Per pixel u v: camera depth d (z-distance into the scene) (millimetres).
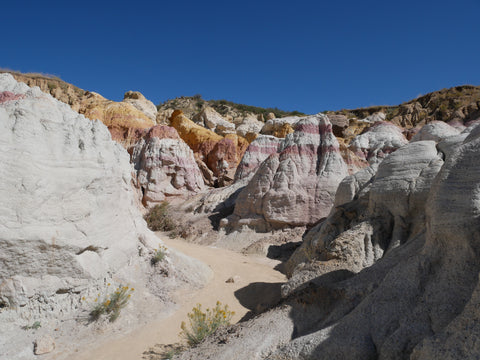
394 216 7887
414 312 4242
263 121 65312
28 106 6984
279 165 18516
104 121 35000
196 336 6094
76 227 6973
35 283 6195
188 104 89875
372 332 4293
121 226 8766
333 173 17844
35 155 6480
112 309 7020
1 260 5734
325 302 5691
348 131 43969
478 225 4152
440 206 4641
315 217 17172
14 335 5727
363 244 7559
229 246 16797
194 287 9211
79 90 52906
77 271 6852
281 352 4582
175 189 27625
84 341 6148
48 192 6480
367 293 5363
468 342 3100
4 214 5758
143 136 30125
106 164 8086
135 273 8664
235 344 5172
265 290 9492
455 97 52406
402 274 4898
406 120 54312
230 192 23578
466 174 4570
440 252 4668
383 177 8555
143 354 5902
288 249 15086
